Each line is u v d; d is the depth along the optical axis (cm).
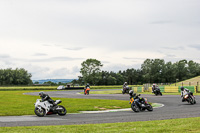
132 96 1521
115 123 941
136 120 1067
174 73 13175
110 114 1374
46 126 889
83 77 11706
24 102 2156
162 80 12925
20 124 991
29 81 16700
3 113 1405
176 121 947
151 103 2159
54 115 1362
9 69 16562
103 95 3638
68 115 1353
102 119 1127
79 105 1895
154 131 729
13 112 1443
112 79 15388
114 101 2306
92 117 1228
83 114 1399
